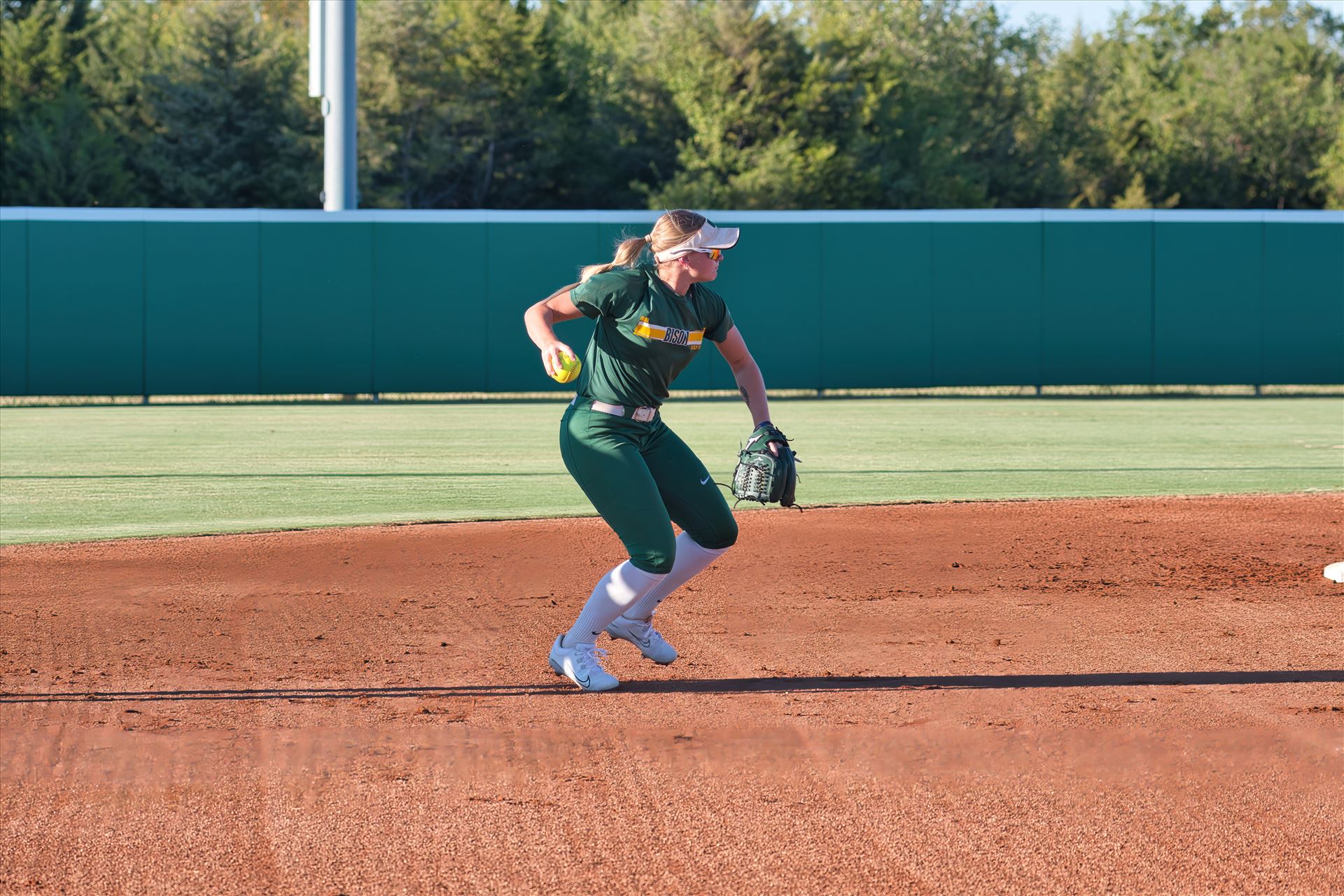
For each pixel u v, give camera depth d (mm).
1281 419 46594
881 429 42562
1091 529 22500
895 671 12945
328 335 56281
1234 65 149500
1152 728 10883
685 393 60906
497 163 118125
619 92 118812
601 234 57250
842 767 9914
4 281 54156
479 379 57312
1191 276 59094
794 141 107750
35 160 101188
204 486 28375
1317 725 10953
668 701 11773
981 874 7945
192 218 55062
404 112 113375
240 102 106875
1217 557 19781
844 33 115625
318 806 9055
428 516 24141
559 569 18859
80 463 32719
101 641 14203
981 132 135750
